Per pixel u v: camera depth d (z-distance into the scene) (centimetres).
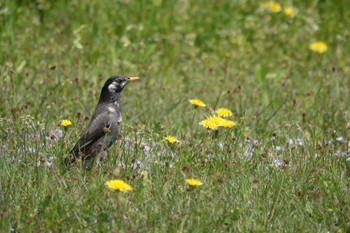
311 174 1150
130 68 1706
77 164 1124
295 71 1762
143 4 2034
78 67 1628
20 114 1336
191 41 1897
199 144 1233
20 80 1517
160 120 1406
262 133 1370
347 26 2105
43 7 1980
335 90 1608
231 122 1212
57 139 1242
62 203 1015
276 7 2062
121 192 1050
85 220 982
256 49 1925
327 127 1411
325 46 1870
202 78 1700
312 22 2062
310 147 1238
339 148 1302
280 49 1939
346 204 1073
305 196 1084
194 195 1057
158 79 1672
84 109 1429
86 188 1049
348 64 1872
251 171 1159
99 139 1189
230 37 1966
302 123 1422
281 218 1025
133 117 1389
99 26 1928
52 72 1605
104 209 1009
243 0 2116
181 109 1491
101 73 1628
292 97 1549
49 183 1063
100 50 1775
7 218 966
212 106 1512
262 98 1562
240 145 1278
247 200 1052
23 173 1103
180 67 1764
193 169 1158
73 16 1970
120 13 1994
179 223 985
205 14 2041
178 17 2012
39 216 995
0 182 1047
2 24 1839
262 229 990
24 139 1168
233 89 1622
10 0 1936
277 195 1077
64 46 1786
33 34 1838
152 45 1756
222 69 1762
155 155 1182
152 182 1093
